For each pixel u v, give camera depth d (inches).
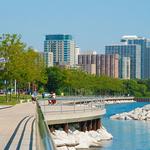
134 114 5807.1
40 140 682.2
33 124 1499.8
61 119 2407.7
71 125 2699.3
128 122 5147.6
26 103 3828.7
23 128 1344.7
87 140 2615.7
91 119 2800.2
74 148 2380.7
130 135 3523.6
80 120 2630.4
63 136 2379.4
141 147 2800.2
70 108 2819.9
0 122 1632.6
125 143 2952.8
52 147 509.7
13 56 4205.2
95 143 2741.1
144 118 5703.7
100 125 3075.8
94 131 2876.5
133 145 2881.4
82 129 2743.6
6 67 4175.7
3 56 4195.4
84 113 2667.3
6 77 4215.1
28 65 4675.2
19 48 4269.2
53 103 3454.7
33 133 1159.0
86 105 3139.8
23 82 4805.6
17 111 2490.2
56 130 2428.6
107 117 5910.4
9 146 898.1
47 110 2554.1
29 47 4972.9
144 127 4414.4
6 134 1189.1
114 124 4766.2
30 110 2603.3
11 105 3393.2
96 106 3221.0
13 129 1338.6
